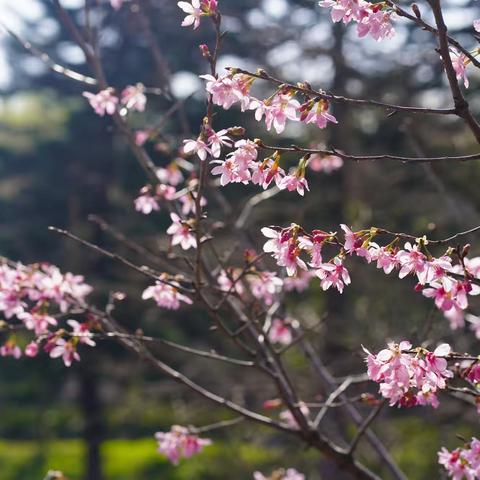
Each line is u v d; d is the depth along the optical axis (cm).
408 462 1260
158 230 1809
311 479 1334
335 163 551
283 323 542
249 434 1401
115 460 2297
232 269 427
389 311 1372
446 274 301
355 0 312
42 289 443
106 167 1898
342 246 305
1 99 2161
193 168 550
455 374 349
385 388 303
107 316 457
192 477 1496
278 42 1487
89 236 1820
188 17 319
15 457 2416
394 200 1427
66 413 2394
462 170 1302
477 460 339
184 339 1720
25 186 1975
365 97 1449
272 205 1507
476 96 1375
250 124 1494
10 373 1931
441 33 304
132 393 1777
